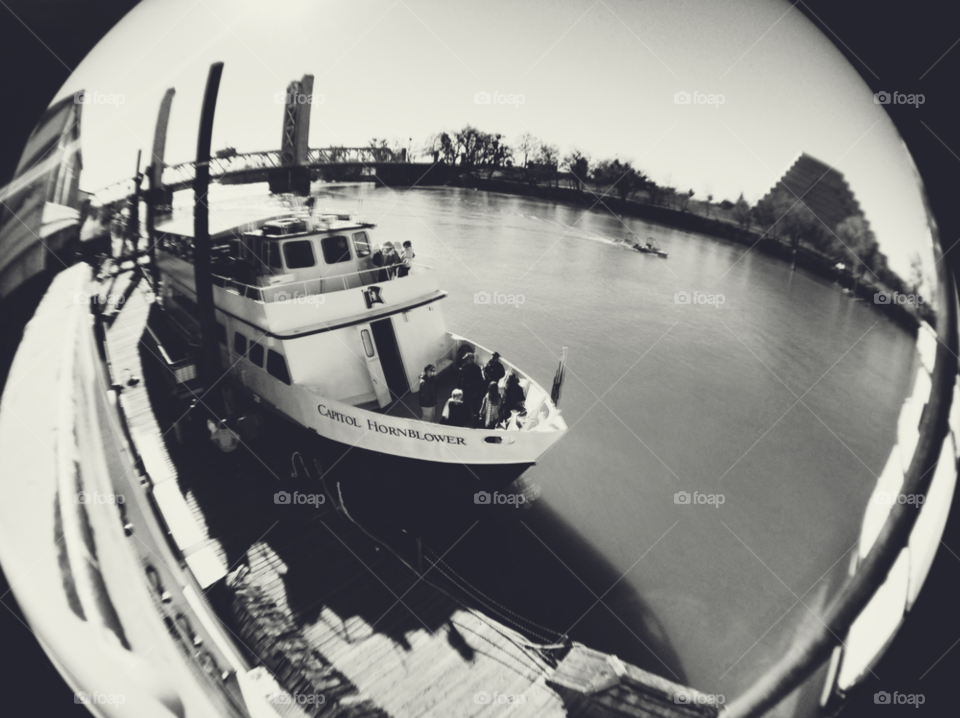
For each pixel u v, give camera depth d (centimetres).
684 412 1018
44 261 861
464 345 715
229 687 461
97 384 764
